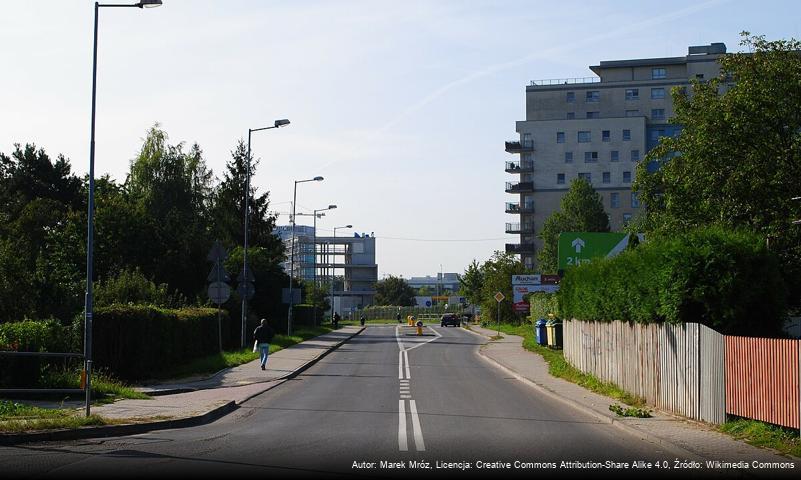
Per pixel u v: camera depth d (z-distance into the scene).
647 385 18.02
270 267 57.97
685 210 25.92
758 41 25.78
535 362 33.03
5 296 29.34
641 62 111.69
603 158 108.88
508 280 77.56
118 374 24.05
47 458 11.44
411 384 25.05
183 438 13.59
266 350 30.05
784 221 23.52
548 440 13.15
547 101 112.81
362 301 166.12
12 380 19.09
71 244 43.31
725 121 24.44
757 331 15.66
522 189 109.88
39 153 63.84
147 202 62.69
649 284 17.14
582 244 44.84
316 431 14.38
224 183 67.88
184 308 35.22
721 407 13.91
